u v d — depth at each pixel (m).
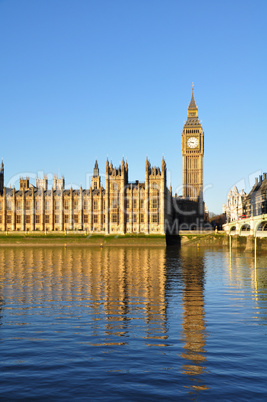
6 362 24.16
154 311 37.94
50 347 26.97
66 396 19.72
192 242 181.88
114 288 52.16
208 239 179.38
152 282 58.00
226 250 154.50
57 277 63.91
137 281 59.06
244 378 21.75
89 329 31.50
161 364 23.83
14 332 30.61
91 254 126.38
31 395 19.80
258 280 60.56
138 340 28.55
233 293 48.31
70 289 51.22
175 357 24.97
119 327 32.06
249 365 23.56
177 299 44.12
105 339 28.81
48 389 20.45
